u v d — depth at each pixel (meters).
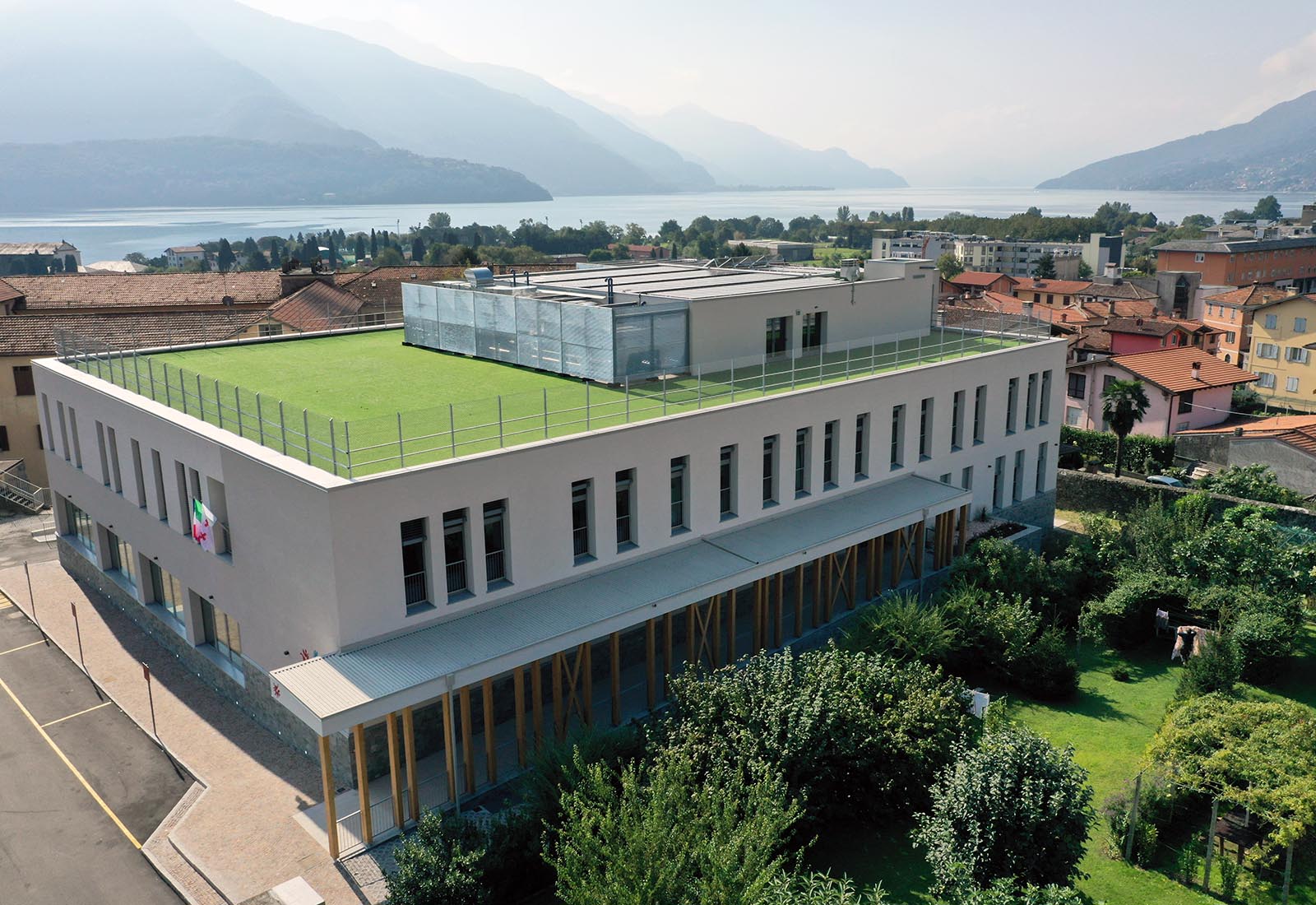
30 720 28.86
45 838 23.34
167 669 32.06
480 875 19.41
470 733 23.77
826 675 23.98
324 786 21.61
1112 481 50.59
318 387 33.84
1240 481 48.62
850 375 36.56
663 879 15.99
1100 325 86.25
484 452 25.28
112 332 43.94
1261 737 23.61
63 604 37.66
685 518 30.97
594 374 34.62
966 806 20.28
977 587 33.97
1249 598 33.62
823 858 22.25
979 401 42.06
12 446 55.19
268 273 77.69
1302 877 21.27
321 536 22.91
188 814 23.89
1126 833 22.64
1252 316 88.12
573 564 27.84
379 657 23.20
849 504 35.50
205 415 29.06
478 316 39.34
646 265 54.78
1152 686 31.78
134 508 33.31
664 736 22.97
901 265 46.44
